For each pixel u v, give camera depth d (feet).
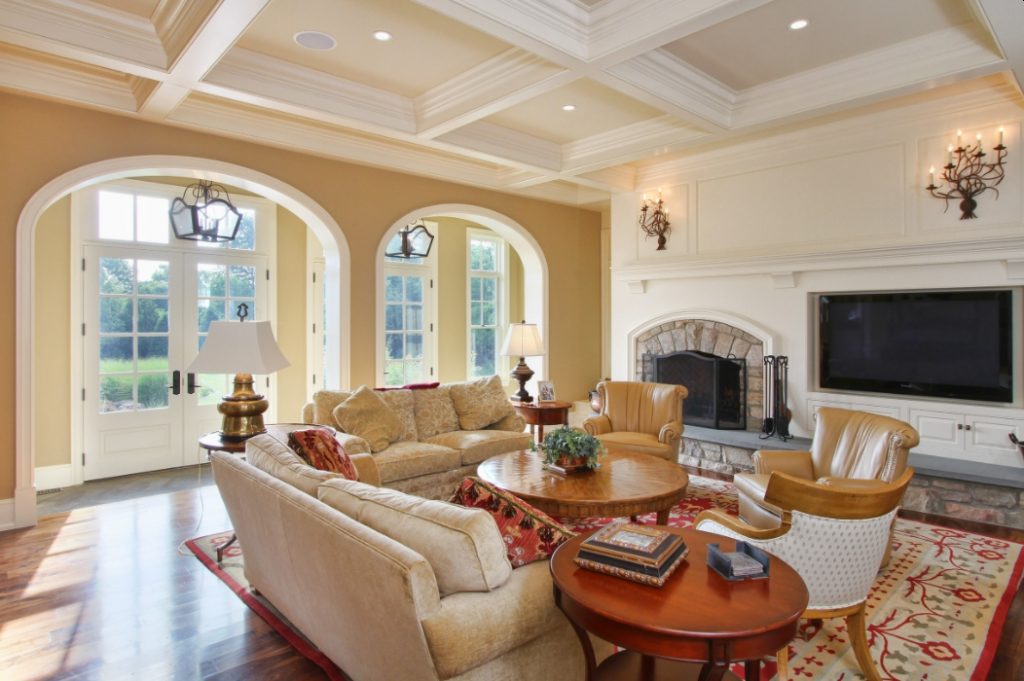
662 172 19.65
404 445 14.44
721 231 18.24
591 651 5.88
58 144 12.51
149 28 10.44
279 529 7.20
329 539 6.01
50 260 16.49
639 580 5.55
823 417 11.68
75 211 16.87
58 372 16.62
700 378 18.85
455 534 5.61
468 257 25.23
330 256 17.10
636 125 15.67
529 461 12.37
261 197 20.18
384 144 16.93
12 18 9.31
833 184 15.96
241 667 7.64
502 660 5.74
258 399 11.35
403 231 21.61
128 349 17.80
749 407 17.90
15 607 9.20
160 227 18.35
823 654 7.98
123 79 12.57
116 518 13.41
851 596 7.27
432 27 10.57
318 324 21.36
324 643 7.33
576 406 23.56
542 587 5.93
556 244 22.79
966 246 13.60
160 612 9.05
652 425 15.67
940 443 14.58
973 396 14.24
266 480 7.55
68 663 7.72
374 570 5.39
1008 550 11.48
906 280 14.87
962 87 13.46
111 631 8.50
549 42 9.74
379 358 17.66
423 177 18.61
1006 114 13.38
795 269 16.39
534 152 16.90
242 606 9.25
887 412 15.34
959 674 7.52
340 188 16.80
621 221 20.94
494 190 20.51
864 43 11.30
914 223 14.66
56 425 16.57
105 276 17.40
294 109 12.66
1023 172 13.21
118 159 13.15
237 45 11.27
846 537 6.97
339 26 10.55
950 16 10.30
